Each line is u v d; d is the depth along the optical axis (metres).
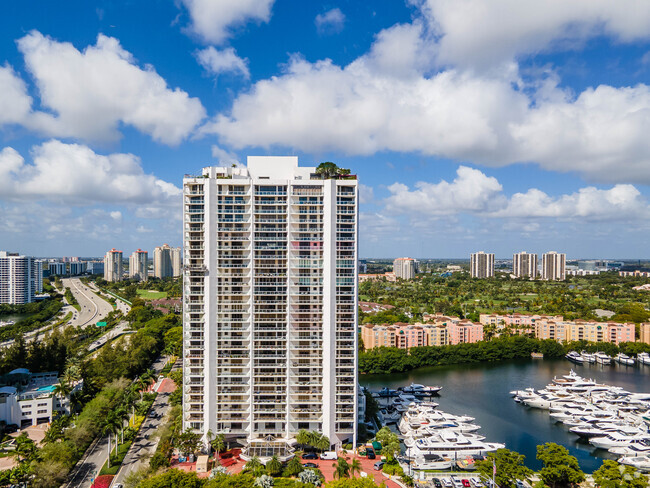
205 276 151.00
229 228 153.25
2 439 158.62
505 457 134.25
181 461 143.75
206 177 156.88
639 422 192.75
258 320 152.12
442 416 189.62
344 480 114.06
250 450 141.75
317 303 152.75
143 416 180.38
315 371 151.88
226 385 150.62
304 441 145.88
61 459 131.25
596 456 163.75
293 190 154.50
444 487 133.50
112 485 126.56
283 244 154.00
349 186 154.38
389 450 148.75
